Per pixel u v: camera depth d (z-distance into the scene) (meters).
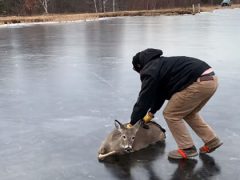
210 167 3.06
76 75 6.73
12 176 3.01
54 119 4.34
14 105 4.93
